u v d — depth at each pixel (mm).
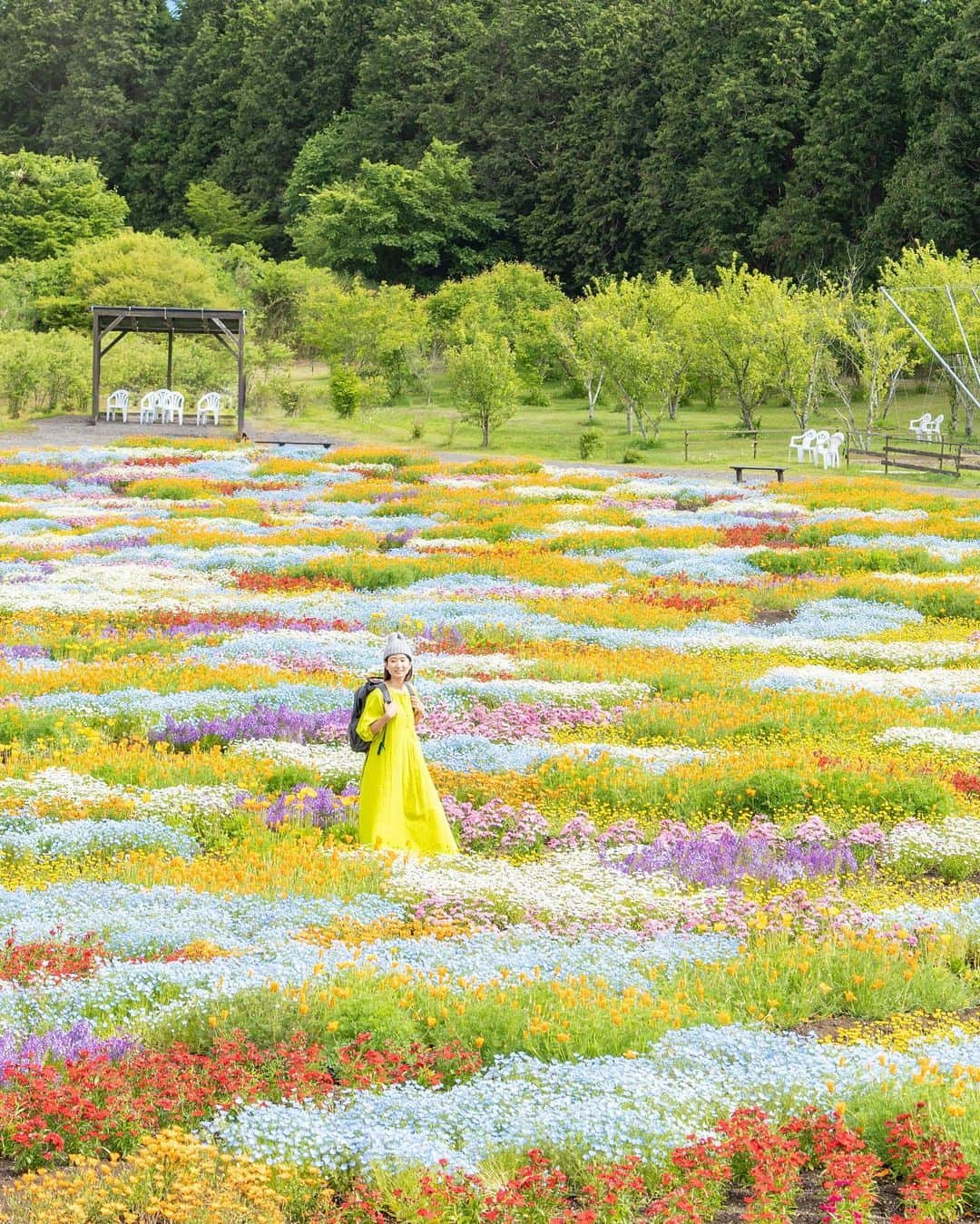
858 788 12695
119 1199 5480
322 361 78562
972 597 23156
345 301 69625
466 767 13906
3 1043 6641
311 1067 6543
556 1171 5629
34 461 40688
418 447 51500
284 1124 5973
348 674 18188
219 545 28734
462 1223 5434
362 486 38000
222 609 22250
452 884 9727
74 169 88438
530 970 8008
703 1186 5684
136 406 57156
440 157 93750
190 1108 6301
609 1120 6016
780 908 9672
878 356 51844
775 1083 6480
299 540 29406
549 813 12594
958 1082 6352
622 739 15492
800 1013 7812
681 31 82312
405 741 11133
